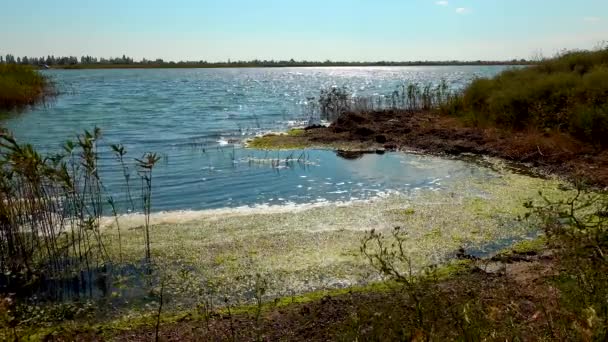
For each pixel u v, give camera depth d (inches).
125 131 815.7
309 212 382.0
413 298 165.6
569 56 832.9
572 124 561.6
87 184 454.3
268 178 495.5
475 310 166.9
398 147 639.1
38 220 324.5
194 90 1988.2
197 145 684.7
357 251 301.4
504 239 322.0
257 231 339.6
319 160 577.3
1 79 1194.0
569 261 170.7
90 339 209.9
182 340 210.5
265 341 207.8
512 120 643.5
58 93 1507.1
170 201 418.3
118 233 334.3
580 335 126.0
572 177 456.8
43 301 247.6
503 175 488.4
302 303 240.5
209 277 271.1
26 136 733.9
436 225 347.6
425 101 936.3
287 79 3304.6
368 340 173.6
